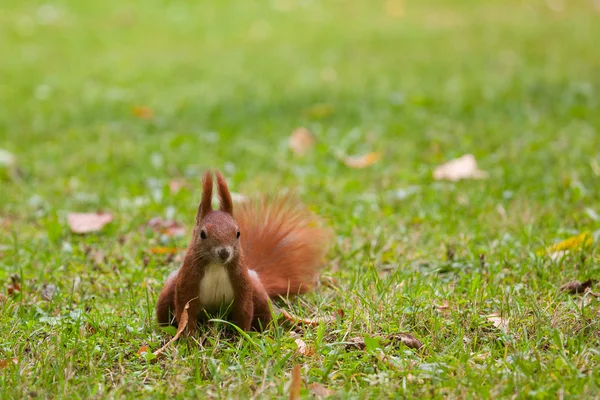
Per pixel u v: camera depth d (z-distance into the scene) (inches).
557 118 589.0
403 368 240.4
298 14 1096.2
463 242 356.2
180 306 258.2
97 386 229.5
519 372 234.2
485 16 1068.5
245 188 452.1
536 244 350.6
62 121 631.2
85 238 386.6
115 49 930.1
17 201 443.5
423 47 900.6
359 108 642.8
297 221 307.1
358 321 273.4
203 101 689.6
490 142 531.2
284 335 271.9
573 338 255.6
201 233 251.4
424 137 555.5
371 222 388.5
